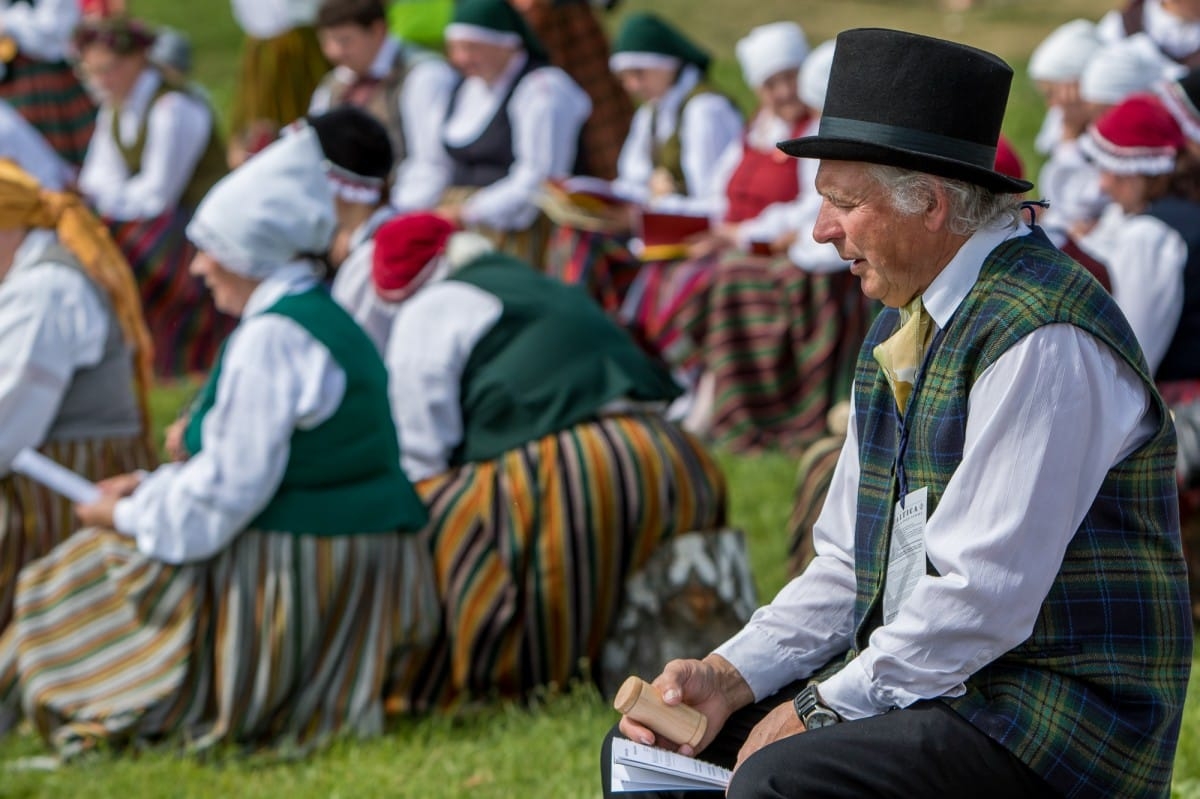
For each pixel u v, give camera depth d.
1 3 17.72
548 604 8.46
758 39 14.00
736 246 13.90
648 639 8.56
